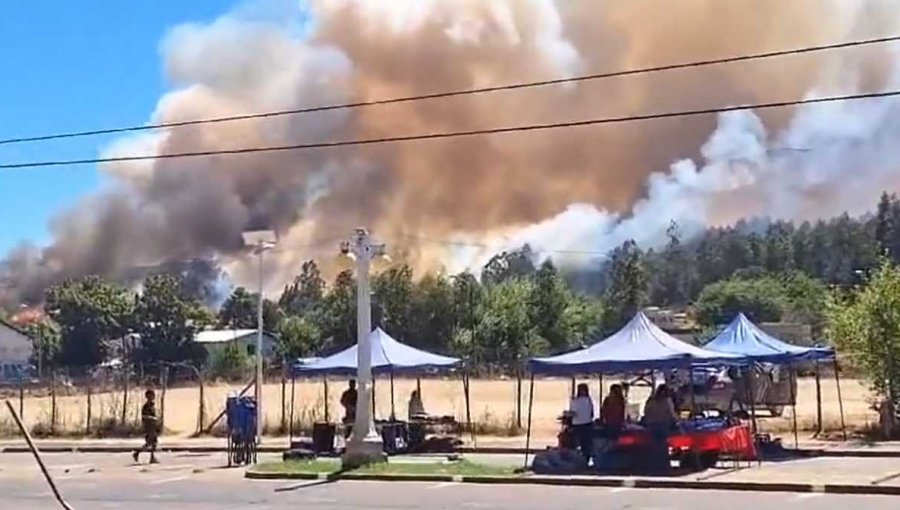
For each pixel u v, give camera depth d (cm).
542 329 9025
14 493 2234
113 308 10475
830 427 3209
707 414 2823
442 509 1812
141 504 1998
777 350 2673
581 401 2419
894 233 12638
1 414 4544
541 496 1998
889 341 2919
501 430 3388
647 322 2620
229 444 2831
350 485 2252
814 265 12862
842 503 1814
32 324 10462
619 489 2098
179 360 10225
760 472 2247
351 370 3038
